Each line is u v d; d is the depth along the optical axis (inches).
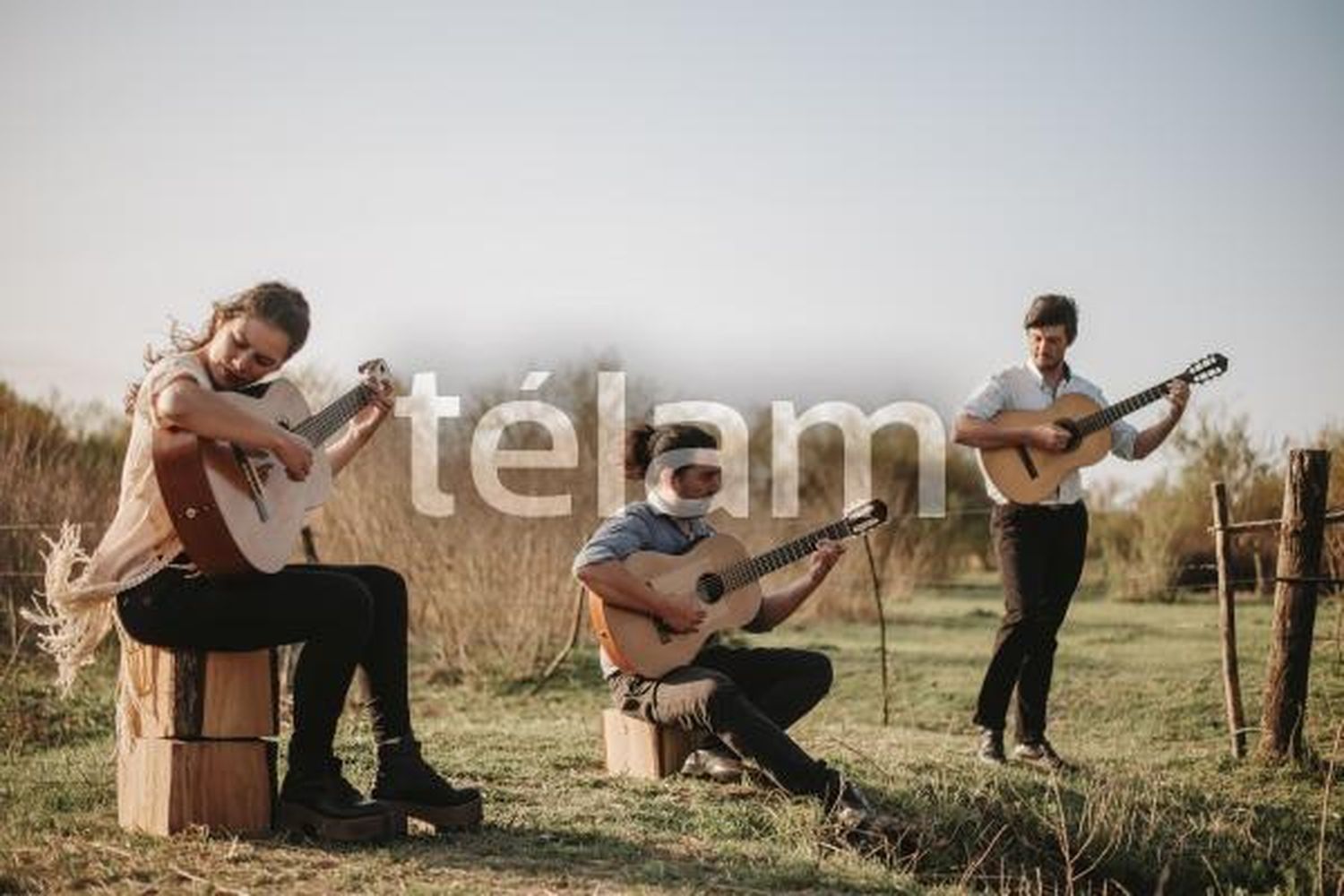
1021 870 230.5
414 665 426.6
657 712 226.8
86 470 477.7
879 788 245.8
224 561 179.2
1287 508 290.7
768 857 202.5
